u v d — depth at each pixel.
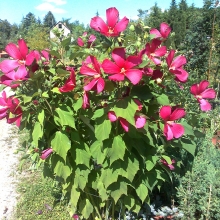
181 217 2.77
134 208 2.63
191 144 2.49
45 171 2.66
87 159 2.29
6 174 4.25
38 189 3.65
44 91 2.10
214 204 2.50
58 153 2.15
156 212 2.91
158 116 2.29
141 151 2.25
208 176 2.62
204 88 2.46
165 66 2.08
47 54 2.23
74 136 2.26
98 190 2.57
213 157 3.04
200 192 2.62
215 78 6.74
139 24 2.31
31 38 22.91
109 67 1.82
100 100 2.21
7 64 1.99
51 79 2.11
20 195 3.66
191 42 7.51
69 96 2.21
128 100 1.97
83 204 2.64
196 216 2.84
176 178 2.90
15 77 1.96
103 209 2.78
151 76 2.14
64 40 2.13
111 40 2.17
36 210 3.26
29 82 2.09
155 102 2.22
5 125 6.88
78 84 2.05
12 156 4.92
